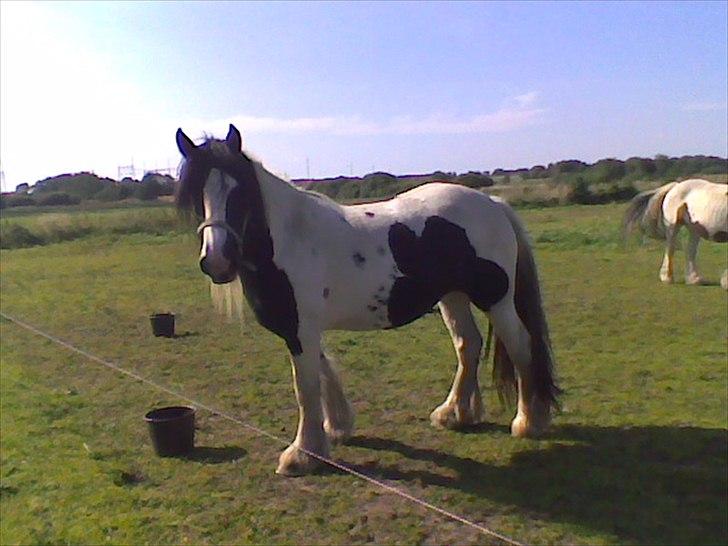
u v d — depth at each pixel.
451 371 7.73
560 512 4.33
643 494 4.52
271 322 4.96
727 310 10.10
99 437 6.09
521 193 32.28
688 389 6.68
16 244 25.56
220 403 6.93
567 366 7.60
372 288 5.07
